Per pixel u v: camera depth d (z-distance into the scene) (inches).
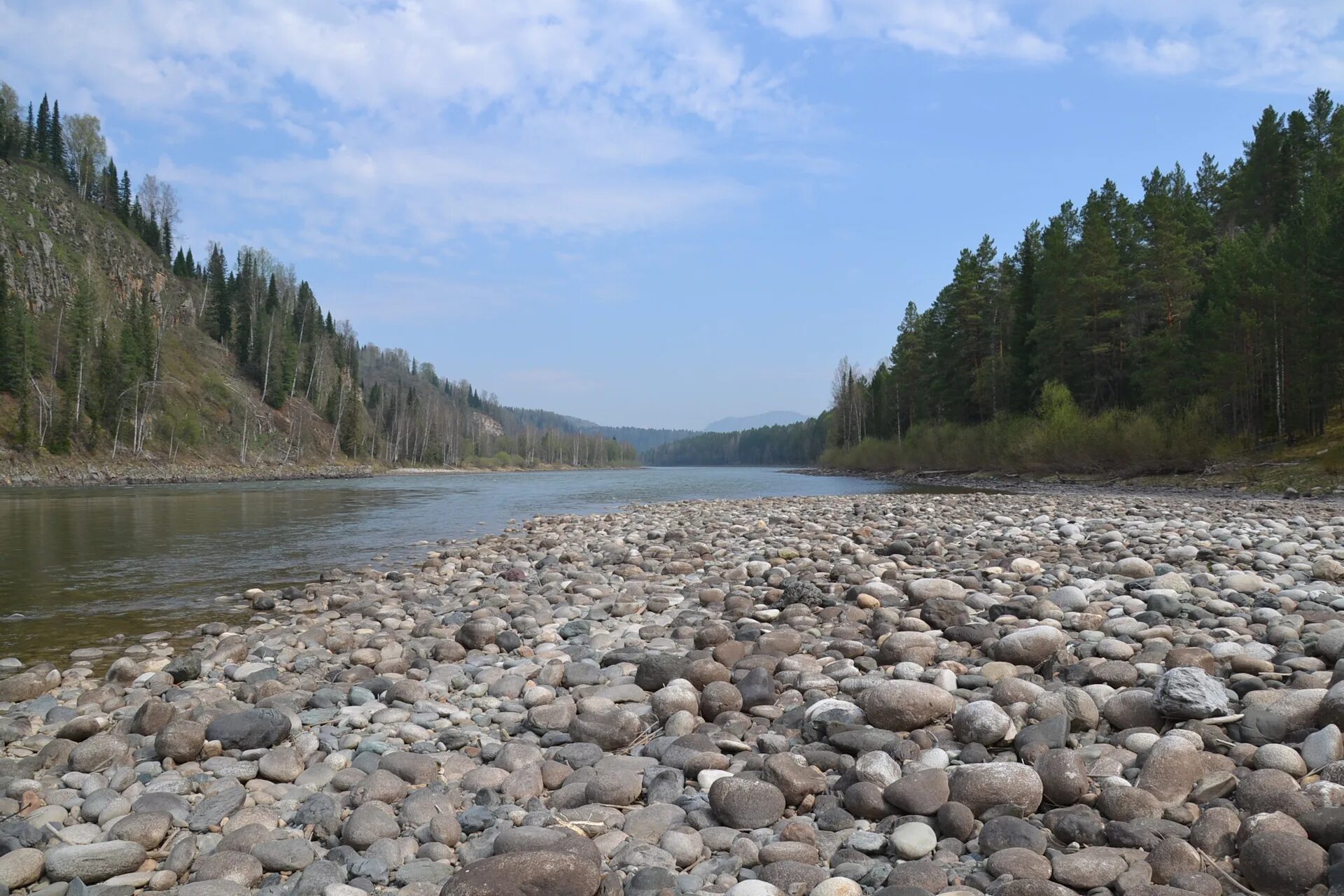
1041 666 249.3
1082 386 2167.8
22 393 2763.3
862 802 167.2
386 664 303.9
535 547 677.3
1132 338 2006.6
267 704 256.2
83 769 209.0
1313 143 2378.2
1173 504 973.8
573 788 186.1
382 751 215.6
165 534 840.3
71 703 278.2
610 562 564.1
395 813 180.7
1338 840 133.2
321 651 335.9
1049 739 187.8
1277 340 1552.7
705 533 725.3
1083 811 157.8
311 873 150.3
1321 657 236.7
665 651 306.3
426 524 972.6
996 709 196.2
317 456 4042.8
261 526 932.6
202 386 3809.1
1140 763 175.3
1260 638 271.7
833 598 376.2
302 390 4763.8
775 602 384.5
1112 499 1142.3
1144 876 134.0
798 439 7017.7
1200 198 2672.2
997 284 2628.0
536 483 2647.6
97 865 153.6
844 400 4384.8
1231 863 138.0
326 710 250.8
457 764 206.5
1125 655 251.3
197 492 1825.8
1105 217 2209.6
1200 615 306.5
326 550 708.0
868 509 940.6
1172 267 1956.2
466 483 2650.1
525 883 135.6
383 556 663.1
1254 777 156.7
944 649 271.9
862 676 250.7
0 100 4714.6
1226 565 421.1
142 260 4756.4
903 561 481.1
